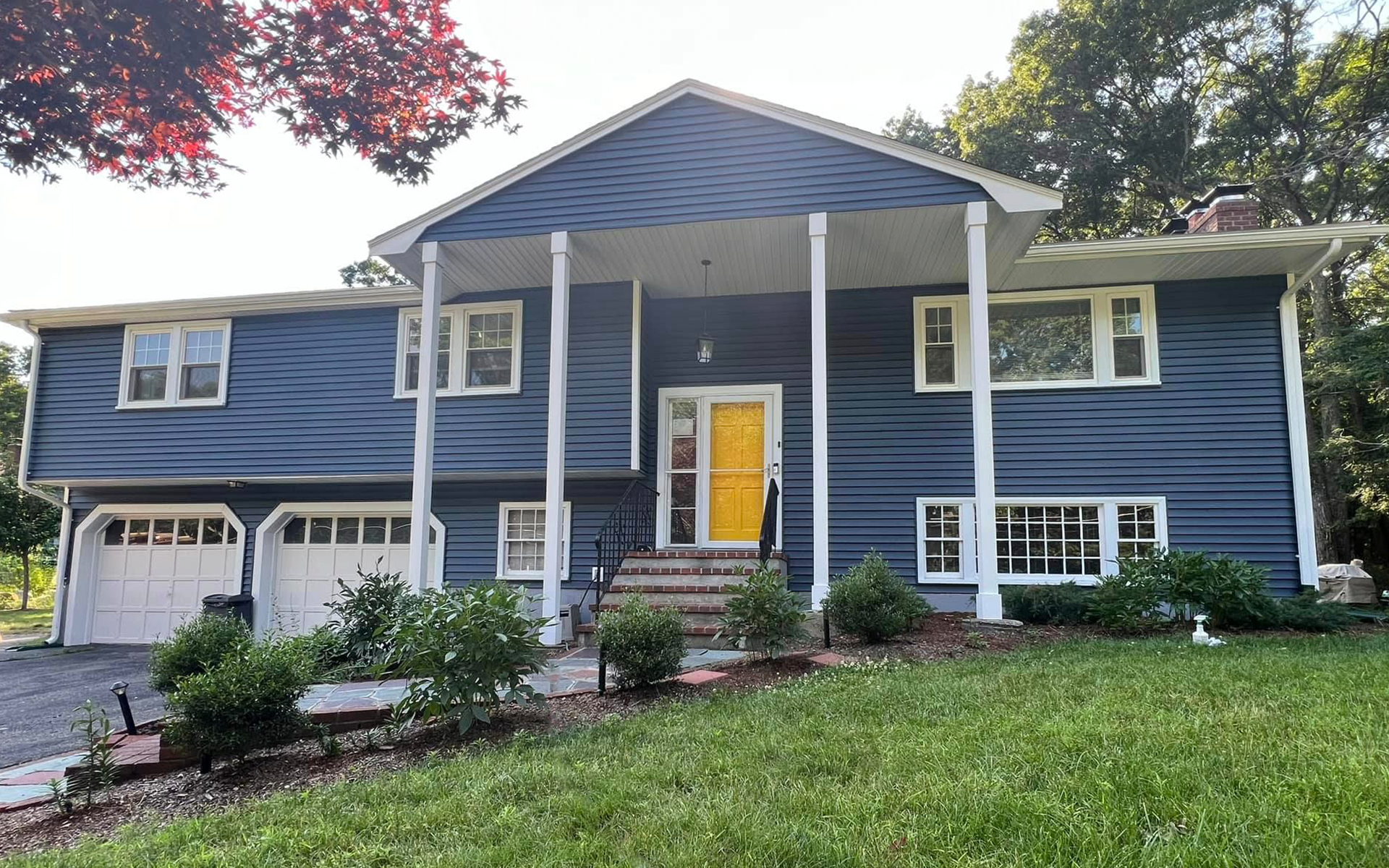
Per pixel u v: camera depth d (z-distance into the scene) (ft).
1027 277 32.22
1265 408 30.76
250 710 14.44
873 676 18.11
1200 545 30.53
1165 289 32.24
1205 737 11.60
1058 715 13.24
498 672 15.30
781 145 27.53
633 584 28.25
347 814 11.19
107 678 29.66
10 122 20.59
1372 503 55.67
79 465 38.52
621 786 11.19
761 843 8.72
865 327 34.37
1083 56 66.90
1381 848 7.80
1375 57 57.00
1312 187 62.80
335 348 37.01
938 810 9.36
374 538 38.65
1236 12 61.67
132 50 19.85
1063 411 32.40
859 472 33.55
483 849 9.43
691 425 35.32
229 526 39.83
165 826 11.88
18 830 12.61
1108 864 7.79
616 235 28.78
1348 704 13.58
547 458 31.48
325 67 22.59
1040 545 32.24
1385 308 52.90
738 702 16.25
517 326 34.65
